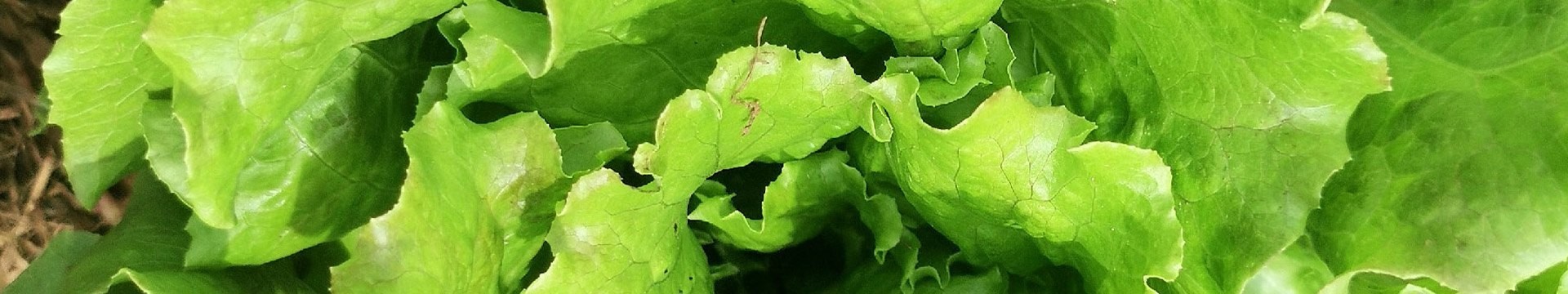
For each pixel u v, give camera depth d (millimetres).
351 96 273
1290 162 248
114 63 256
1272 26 232
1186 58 258
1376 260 254
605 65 273
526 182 258
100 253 293
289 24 224
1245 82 249
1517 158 247
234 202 251
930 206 278
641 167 241
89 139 276
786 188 284
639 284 265
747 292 332
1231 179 256
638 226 259
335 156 274
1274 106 247
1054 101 299
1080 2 272
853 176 286
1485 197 247
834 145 295
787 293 335
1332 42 226
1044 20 288
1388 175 260
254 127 234
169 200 306
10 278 411
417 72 287
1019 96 232
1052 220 261
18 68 402
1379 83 228
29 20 402
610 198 249
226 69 221
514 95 272
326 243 289
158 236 298
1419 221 252
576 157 273
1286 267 268
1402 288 275
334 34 235
